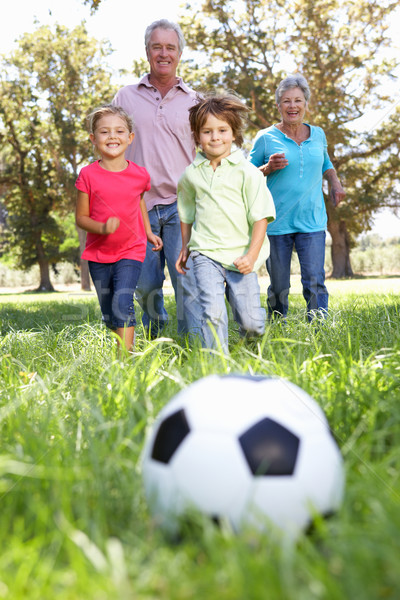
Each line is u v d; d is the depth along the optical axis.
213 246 3.20
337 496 1.29
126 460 1.56
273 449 1.23
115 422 1.81
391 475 1.47
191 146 4.11
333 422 1.82
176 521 1.25
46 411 2.08
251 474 1.22
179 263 3.51
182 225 3.50
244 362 2.39
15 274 39.72
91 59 23.25
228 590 1.00
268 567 1.04
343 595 0.98
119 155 3.55
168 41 4.02
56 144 24.98
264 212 3.19
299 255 4.35
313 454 1.27
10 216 34.03
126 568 1.11
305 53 21.55
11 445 1.80
